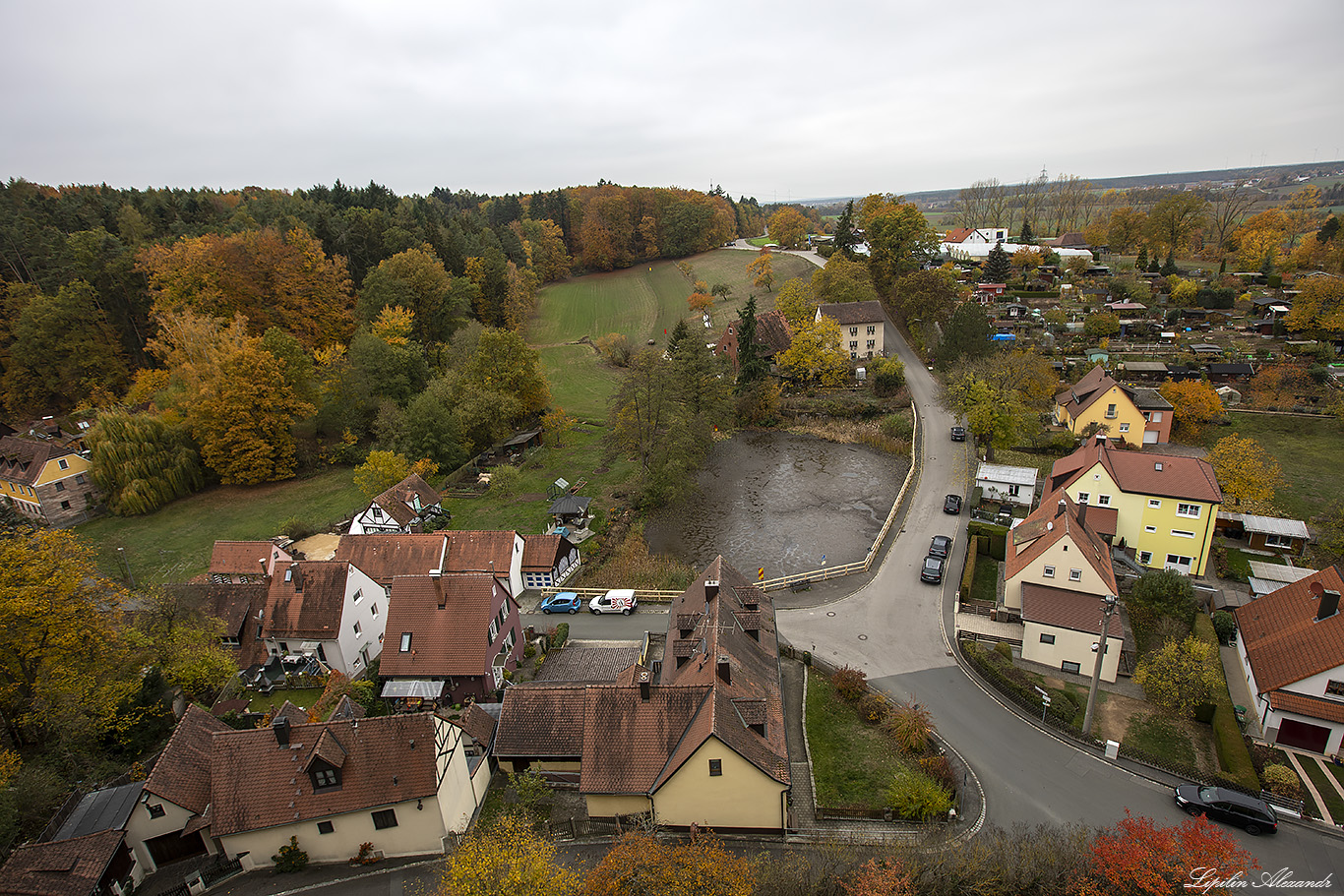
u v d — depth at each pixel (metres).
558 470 89.50
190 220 128.12
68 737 35.16
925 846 30.34
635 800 32.62
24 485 74.81
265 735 32.62
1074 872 26.34
